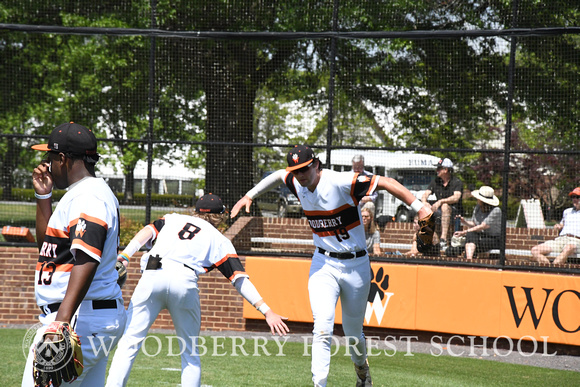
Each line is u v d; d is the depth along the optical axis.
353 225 10.20
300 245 22.09
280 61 27.36
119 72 31.55
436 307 16.48
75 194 5.86
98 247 5.62
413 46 27.83
